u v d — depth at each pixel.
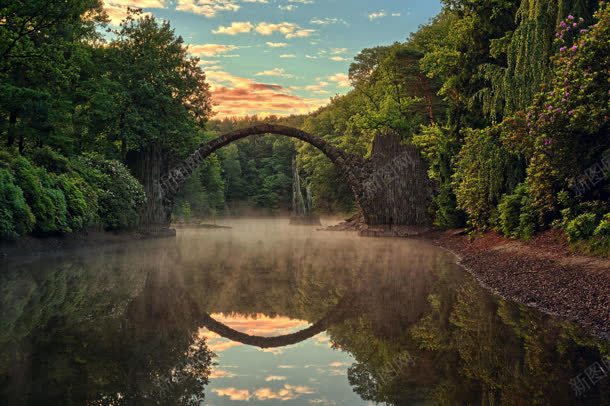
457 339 7.55
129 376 5.61
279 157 115.19
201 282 13.57
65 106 26.67
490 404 4.83
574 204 14.40
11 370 5.73
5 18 22.08
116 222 28.53
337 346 7.42
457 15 31.64
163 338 7.48
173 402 4.87
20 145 25.78
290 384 5.57
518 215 18.02
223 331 8.31
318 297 11.60
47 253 19.73
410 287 12.74
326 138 65.38
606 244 11.48
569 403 4.84
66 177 23.58
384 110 41.09
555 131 13.26
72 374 5.61
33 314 8.80
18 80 24.47
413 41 47.88
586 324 8.18
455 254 21.92
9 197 17.69
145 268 15.98
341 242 30.61
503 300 10.66
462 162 23.62
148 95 34.62
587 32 13.38
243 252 23.25
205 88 40.12
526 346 7.03
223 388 5.39
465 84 28.41
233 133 40.66
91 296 10.77
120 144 37.50
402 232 36.94
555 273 11.55
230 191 115.12
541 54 16.70
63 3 23.05
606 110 11.97
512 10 25.62
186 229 51.91
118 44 35.59
